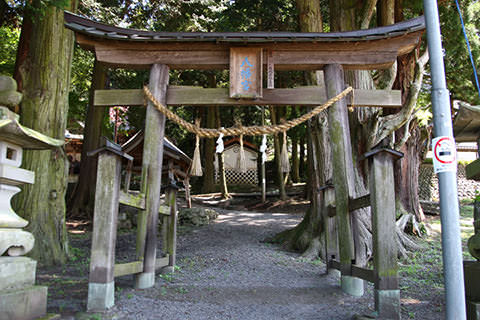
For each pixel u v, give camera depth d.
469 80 13.41
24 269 3.25
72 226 11.70
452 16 10.78
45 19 7.61
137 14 14.67
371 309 4.36
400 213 10.10
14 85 3.37
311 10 8.88
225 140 26.77
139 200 5.07
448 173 3.15
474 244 3.94
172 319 3.90
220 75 18.94
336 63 5.91
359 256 5.30
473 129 4.31
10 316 2.96
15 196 7.22
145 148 5.66
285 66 6.06
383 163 4.08
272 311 4.33
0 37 14.10
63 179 7.75
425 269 6.93
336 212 5.54
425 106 10.87
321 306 4.55
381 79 8.62
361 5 8.91
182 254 8.29
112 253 4.04
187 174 13.19
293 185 23.06
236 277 6.20
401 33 5.62
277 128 5.77
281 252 8.62
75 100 14.59
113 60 5.94
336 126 5.76
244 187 24.50
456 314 2.96
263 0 13.34
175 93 5.97
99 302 3.88
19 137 3.32
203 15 15.10
